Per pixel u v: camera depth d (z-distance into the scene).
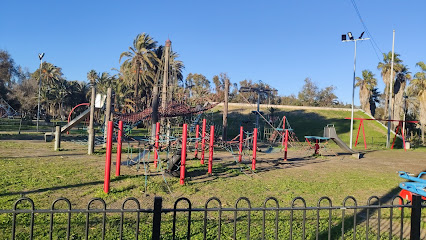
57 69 73.00
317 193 9.51
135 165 12.74
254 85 69.31
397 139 39.31
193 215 6.63
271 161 16.59
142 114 22.72
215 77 69.00
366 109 52.78
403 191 8.78
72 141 22.52
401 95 43.25
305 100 79.62
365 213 7.43
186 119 30.06
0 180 9.01
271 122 40.09
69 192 8.23
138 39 46.34
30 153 15.37
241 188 9.68
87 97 76.81
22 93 60.91
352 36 28.33
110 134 8.39
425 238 5.98
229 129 43.75
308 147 28.67
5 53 57.84
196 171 12.47
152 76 46.12
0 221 5.63
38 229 5.41
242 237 5.48
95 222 5.92
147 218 6.30
